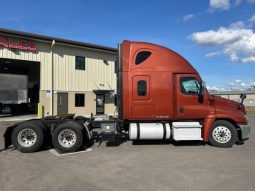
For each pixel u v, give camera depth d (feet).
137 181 23.86
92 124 40.01
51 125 37.86
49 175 25.85
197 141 42.68
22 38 87.66
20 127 36.35
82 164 29.66
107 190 21.85
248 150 36.24
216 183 23.20
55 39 93.66
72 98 100.42
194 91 39.60
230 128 38.60
